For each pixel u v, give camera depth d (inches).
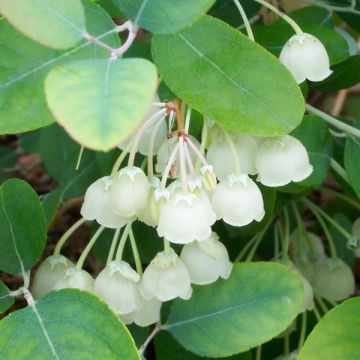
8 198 9.5
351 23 12.0
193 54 8.9
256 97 8.7
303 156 9.2
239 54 8.8
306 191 11.3
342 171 10.6
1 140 17.0
